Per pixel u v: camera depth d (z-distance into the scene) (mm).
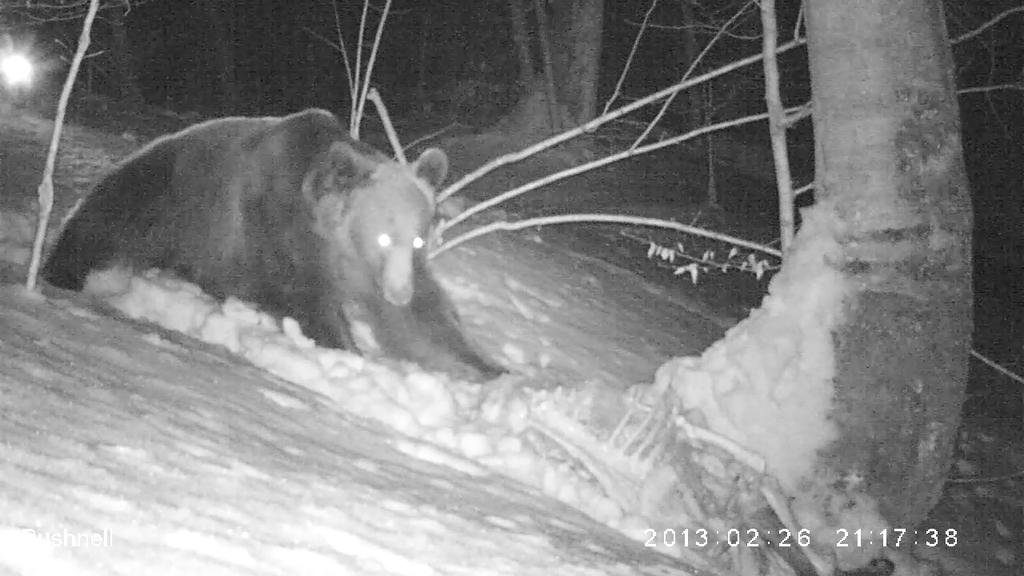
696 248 7801
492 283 5281
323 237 4316
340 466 3293
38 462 2646
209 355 3891
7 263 4301
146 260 4426
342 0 14914
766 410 4082
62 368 3354
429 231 4469
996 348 7504
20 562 2004
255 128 4496
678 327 5863
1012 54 8164
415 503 3182
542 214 7746
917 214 4055
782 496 3963
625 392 4207
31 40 8586
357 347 4344
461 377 4305
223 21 14039
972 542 4688
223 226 4402
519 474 3783
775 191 10844
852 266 4078
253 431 3340
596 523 3645
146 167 4504
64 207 4902
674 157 10992
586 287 5887
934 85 4055
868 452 4086
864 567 4062
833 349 4078
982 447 5613
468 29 14133
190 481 2902
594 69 10211
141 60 14625
